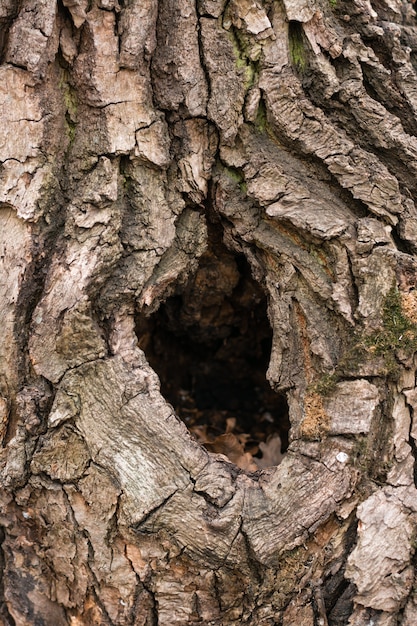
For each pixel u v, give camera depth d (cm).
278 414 235
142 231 163
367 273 160
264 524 151
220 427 227
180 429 155
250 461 194
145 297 163
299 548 153
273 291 172
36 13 156
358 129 170
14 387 158
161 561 152
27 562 164
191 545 150
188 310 210
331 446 157
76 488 155
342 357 159
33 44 155
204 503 151
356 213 168
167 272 166
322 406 159
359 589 152
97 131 161
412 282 161
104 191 159
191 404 238
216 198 173
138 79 162
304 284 168
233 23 165
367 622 154
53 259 159
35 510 160
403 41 181
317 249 167
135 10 160
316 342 162
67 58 160
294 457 158
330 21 172
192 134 168
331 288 163
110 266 159
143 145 163
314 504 154
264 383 239
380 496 156
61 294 155
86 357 156
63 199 164
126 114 162
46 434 157
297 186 167
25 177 159
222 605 154
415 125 175
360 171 165
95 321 159
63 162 164
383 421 159
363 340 158
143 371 158
